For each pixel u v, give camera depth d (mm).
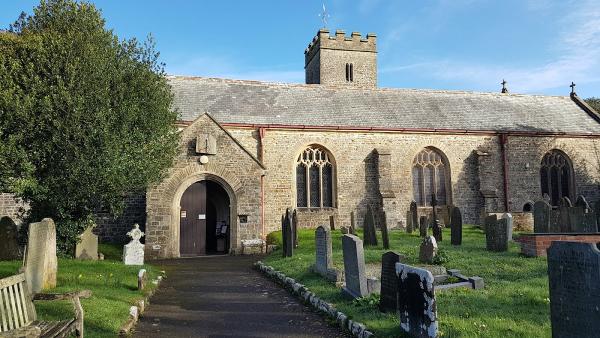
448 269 10633
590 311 4832
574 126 28141
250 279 12984
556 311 5355
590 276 4836
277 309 9125
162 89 17703
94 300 8398
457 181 25547
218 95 25172
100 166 13617
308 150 24359
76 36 14320
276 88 26953
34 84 13570
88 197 14344
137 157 14883
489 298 8023
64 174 13711
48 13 15008
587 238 11891
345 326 7344
